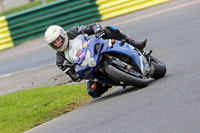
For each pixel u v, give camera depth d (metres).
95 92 25.86
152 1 63.66
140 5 63.59
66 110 26.94
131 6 63.53
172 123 15.41
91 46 22.70
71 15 62.72
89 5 62.75
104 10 63.19
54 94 31.27
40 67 46.06
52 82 37.19
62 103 28.25
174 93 20.05
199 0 59.44
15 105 30.41
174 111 16.84
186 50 36.28
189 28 45.59
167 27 48.81
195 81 21.67
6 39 62.75
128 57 23.83
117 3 63.19
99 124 18.38
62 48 23.28
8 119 26.81
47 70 43.31
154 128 15.40
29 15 62.97
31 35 63.28
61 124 21.52
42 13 62.88
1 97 33.78
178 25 48.31
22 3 137.25
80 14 62.78
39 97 31.27
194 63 29.31
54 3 62.62
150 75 25.14
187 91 19.77
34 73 43.59
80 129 18.64
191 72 25.42
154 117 16.78
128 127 16.44
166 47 40.00
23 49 59.34
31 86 37.59
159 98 19.83
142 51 25.81
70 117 22.77
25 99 31.50
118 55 23.83
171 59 34.41
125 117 18.11
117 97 23.78
